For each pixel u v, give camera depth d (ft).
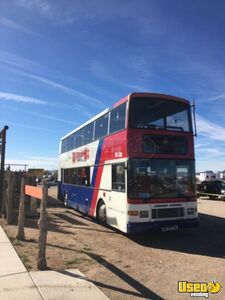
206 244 34.47
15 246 29.84
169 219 35.40
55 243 32.50
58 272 22.67
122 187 35.99
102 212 42.83
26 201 58.13
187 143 37.88
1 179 49.26
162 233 40.29
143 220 34.27
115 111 39.58
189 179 37.27
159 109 37.19
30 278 21.22
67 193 63.26
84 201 51.26
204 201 94.99
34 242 31.65
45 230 23.67
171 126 37.32
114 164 38.75
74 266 24.73
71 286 20.04
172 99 38.06
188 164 37.50
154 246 33.45
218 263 27.17
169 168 36.32
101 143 44.16
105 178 41.88
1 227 39.60
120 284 21.54
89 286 20.18
